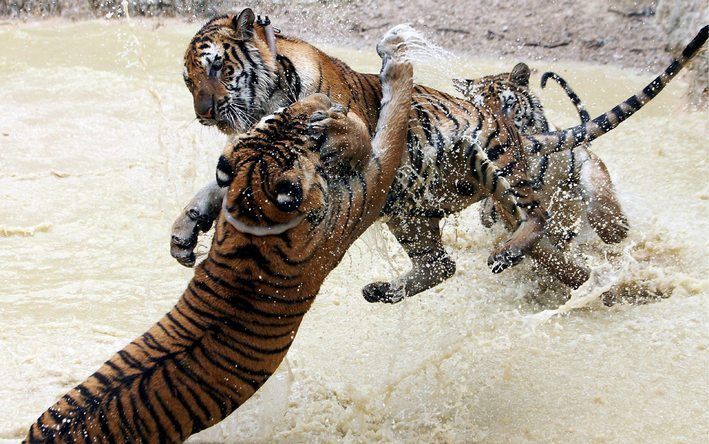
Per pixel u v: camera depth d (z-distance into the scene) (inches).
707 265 320.5
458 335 289.7
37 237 355.6
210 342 200.5
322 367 275.1
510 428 244.8
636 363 271.4
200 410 201.0
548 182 313.4
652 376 264.7
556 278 304.8
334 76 251.9
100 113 483.5
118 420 192.9
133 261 339.6
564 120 459.2
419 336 292.2
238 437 242.5
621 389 259.6
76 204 382.6
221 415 205.2
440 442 239.8
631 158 417.1
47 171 412.8
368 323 301.0
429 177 264.2
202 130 456.4
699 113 462.6
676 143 431.8
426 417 249.9
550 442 238.2
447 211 277.9
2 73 551.2
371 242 315.9
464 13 612.7
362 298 315.9
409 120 257.6
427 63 245.6
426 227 280.5
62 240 353.4
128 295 315.3
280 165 198.2
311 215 202.2
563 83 362.3
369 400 255.4
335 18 619.5
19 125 464.4
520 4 612.7
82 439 190.9
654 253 329.7
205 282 202.2
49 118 475.8
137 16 659.4
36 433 192.4
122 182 403.2
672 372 265.9
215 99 249.9
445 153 264.1
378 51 242.8
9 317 298.7
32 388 258.2
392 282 281.7
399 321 301.9
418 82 297.1
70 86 526.3
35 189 394.3
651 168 405.1
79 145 442.6
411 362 276.4
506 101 326.3
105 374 198.1
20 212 373.1
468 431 244.2
